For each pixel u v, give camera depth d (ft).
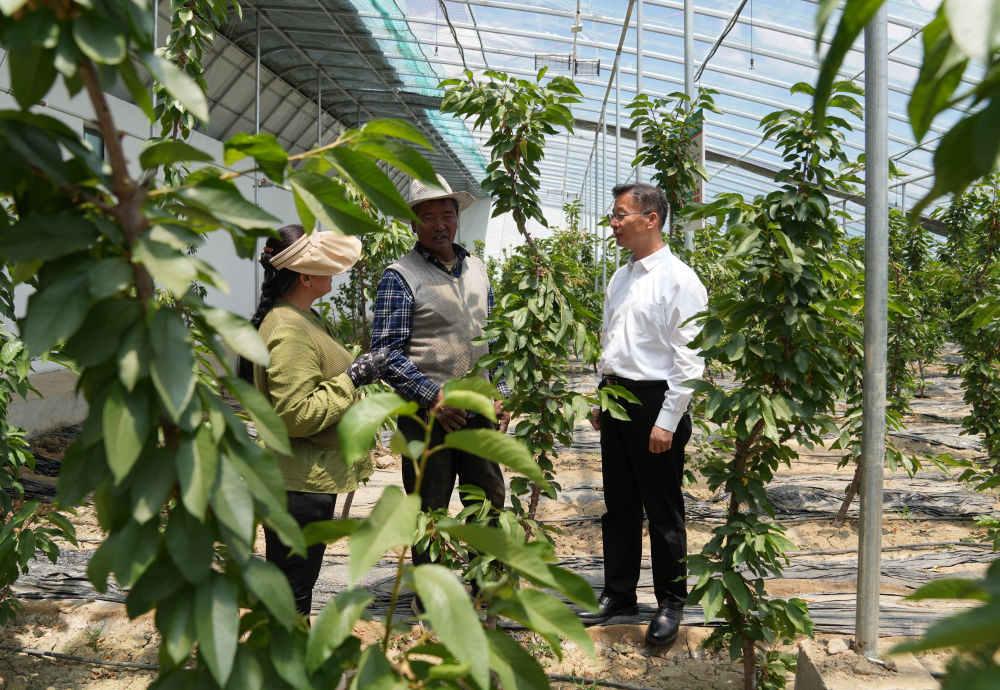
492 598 3.16
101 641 9.93
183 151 2.68
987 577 1.73
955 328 21.11
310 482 7.46
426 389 9.52
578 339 10.59
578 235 51.78
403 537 2.71
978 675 1.52
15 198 2.67
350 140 3.00
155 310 2.52
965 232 26.94
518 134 10.59
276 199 45.52
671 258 10.07
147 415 2.52
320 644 2.77
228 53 36.58
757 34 32.63
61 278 2.45
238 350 2.58
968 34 1.53
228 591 2.68
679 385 8.77
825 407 8.54
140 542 2.64
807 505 17.10
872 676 6.59
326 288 7.84
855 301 8.66
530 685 2.90
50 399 21.65
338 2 31.94
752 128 44.01
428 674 2.83
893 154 39.52
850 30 1.81
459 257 10.73
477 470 10.29
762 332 8.80
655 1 31.48
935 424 26.76
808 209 8.38
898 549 14.67
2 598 9.41
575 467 21.29
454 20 36.06
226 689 2.72
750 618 8.21
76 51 2.25
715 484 8.50
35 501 8.86
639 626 10.45
